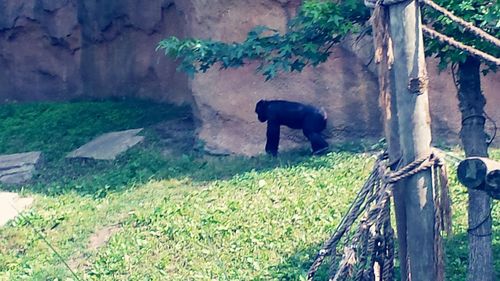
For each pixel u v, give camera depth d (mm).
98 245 13266
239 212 13570
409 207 7031
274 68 10188
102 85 21453
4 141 18766
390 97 7176
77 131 18828
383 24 7062
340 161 15352
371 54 16547
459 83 9570
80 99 21609
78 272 12516
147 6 20516
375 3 7191
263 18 16797
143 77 20859
